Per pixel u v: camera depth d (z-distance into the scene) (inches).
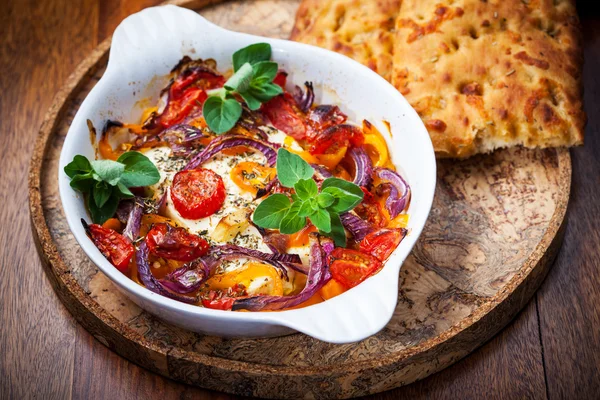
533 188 21.8
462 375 19.8
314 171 19.6
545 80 21.9
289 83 22.0
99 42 25.6
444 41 22.2
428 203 19.0
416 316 19.6
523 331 20.5
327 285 18.5
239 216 19.2
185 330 19.3
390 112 20.9
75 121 20.1
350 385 18.9
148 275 18.5
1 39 25.5
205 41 21.7
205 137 20.5
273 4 25.5
